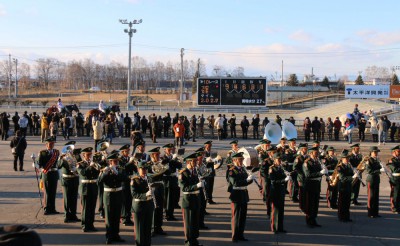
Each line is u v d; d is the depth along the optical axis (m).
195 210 10.34
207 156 15.04
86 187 11.31
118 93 105.75
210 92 47.06
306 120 32.62
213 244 10.61
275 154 13.11
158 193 11.19
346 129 32.34
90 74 144.88
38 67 149.38
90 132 32.97
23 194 15.55
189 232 10.32
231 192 10.81
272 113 50.59
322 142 32.56
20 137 20.08
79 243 10.41
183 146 28.69
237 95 46.97
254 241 10.87
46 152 12.88
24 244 3.01
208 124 36.75
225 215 13.30
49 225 11.90
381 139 33.25
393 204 13.87
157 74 151.88
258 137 34.34
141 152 12.48
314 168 12.09
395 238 11.20
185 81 141.75
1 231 3.17
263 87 46.84
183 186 10.34
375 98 58.38
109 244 10.35
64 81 143.75
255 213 13.62
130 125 33.53
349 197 12.73
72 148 12.45
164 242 10.70
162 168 11.24
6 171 19.97
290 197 15.48
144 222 9.82
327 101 73.56
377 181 13.22
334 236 11.33
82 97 90.12
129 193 12.09
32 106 57.78
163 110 53.12
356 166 14.65
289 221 12.77
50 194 12.95
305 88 93.25
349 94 57.09
